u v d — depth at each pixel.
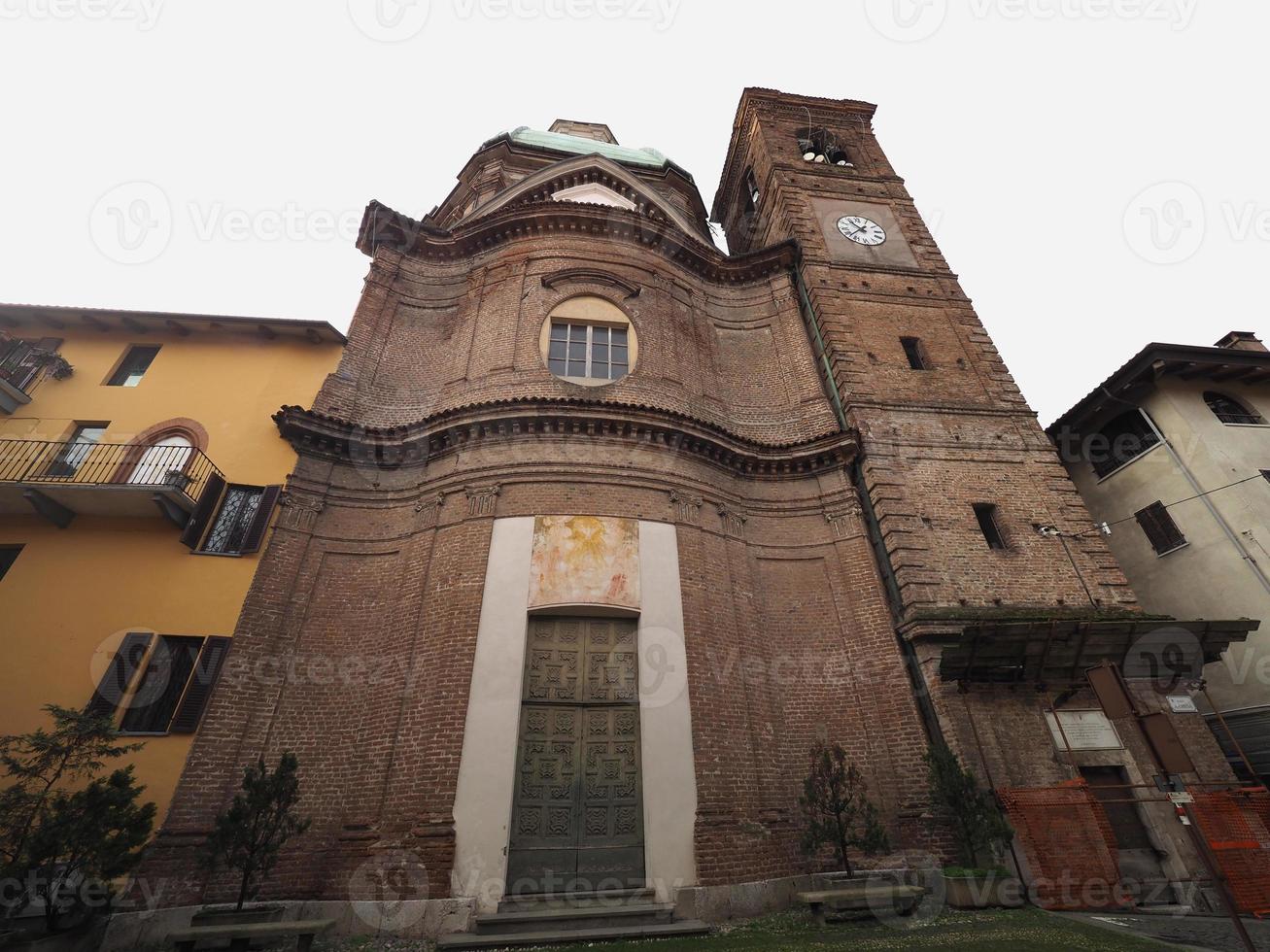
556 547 11.58
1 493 11.07
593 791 9.85
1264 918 8.66
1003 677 11.44
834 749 10.02
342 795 9.80
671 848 9.32
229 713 9.87
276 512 11.88
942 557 13.09
